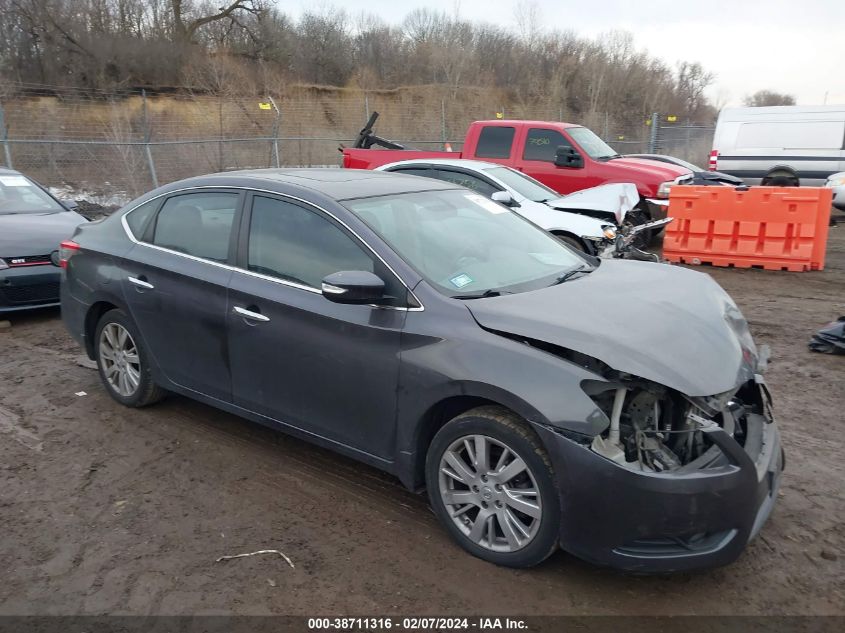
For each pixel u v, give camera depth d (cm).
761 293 894
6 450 466
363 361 366
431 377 340
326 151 2353
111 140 1762
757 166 1709
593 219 863
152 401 516
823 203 1002
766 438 341
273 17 3812
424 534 365
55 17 3056
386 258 371
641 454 306
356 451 385
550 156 1210
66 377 600
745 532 303
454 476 345
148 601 315
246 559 345
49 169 1695
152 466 441
